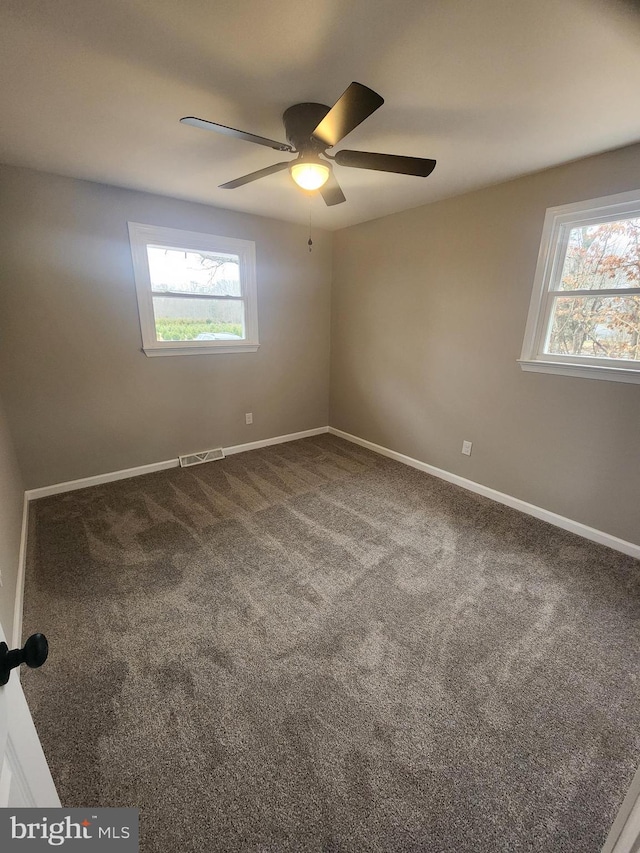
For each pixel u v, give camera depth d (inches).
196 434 140.1
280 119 67.9
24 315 100.2
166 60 52.0
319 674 58.6
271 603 73.1
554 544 92.7
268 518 103.7
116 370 117.7
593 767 46.9
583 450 93.3
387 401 145.4
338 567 83.7
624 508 88.4
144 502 111.5
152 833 40.4
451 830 41.0
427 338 125.6
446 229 112.8
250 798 43.5
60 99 61.5
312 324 160.1
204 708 53.5
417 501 113.7
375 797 43.7
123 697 54.8
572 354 93.7
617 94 58.5
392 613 70.9
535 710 53.6
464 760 47.4
